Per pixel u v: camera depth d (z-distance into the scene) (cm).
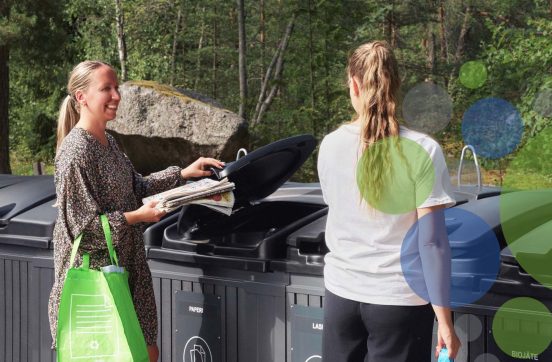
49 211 362
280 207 349
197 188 287
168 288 319
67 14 1878
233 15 1881
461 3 1833
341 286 232
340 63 1052
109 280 273
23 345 355
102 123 290
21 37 1362
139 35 1938
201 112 871
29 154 2098
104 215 277
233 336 304
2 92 1416
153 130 877
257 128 1171
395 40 1564
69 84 291
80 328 272
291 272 289
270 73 1399
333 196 234
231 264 301
